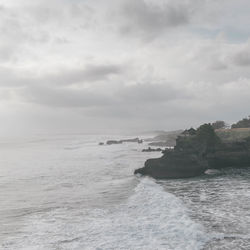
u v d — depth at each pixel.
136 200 33.03
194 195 35.56
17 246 20.61
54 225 25.09
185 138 61.59
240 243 19.89
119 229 23.06
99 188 42.28
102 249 19.28
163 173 51.06
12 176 58.91
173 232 21.97
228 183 44.09
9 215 28.94
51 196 37.97
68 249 19.61
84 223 25.17
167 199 32.88
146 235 21.55
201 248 19.08
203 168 52.62
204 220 24.95
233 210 28.02
